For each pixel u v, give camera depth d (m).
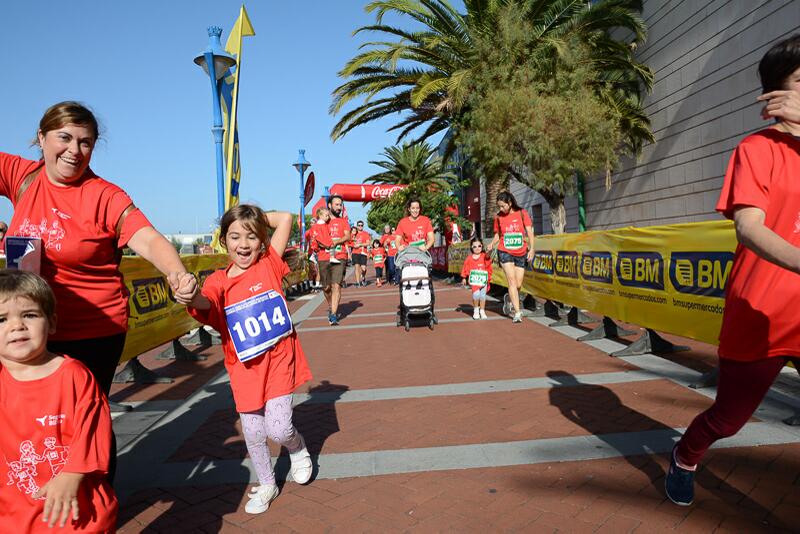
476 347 7.07
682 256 5.27
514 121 15.68
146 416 4.70
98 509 1.94
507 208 8.76
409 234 9.38
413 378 5.63
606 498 2.88
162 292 6.64
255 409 2.92
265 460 3.01
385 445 3.80
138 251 2.48
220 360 7.14
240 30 10.39
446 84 16.30
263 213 3.04
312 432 4.14
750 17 12.33
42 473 1.95
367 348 7.41
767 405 4.07
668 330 5.52
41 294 1.93
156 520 2.90
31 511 1.93
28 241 2.32
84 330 2.50
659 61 16.33
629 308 6.30
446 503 2.93
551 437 3.77
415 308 8.62
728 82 13.21
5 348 1.88
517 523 2.69
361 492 3.12
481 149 16.77
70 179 2.46
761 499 2.77
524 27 16.20
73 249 2.43
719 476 3.04
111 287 2.61
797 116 1.97
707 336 4.93
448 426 4.11
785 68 2.03
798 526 2.51
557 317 9.20
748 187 2.04
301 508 2.96
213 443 4.00
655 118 16.69
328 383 5.59
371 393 5.13
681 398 4.46
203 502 3.09
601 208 20.56
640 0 17.05
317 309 12.44
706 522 2.60
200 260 8.38
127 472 3.53
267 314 2.92
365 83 18.17
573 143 15.91
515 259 8.87
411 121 21.16
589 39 16.67
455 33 17.08
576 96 15.91
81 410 1.92
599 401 4.50
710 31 13.79
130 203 2.55
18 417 1.92
